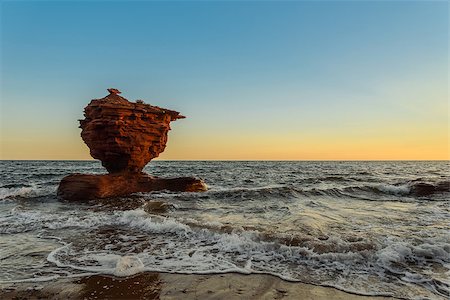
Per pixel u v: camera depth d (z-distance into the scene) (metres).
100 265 7.15
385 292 5.69
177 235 9.82
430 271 6.65
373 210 15.09
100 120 19.36
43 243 9.02
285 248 7.93
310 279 6.27
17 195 19.64
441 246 7.86
